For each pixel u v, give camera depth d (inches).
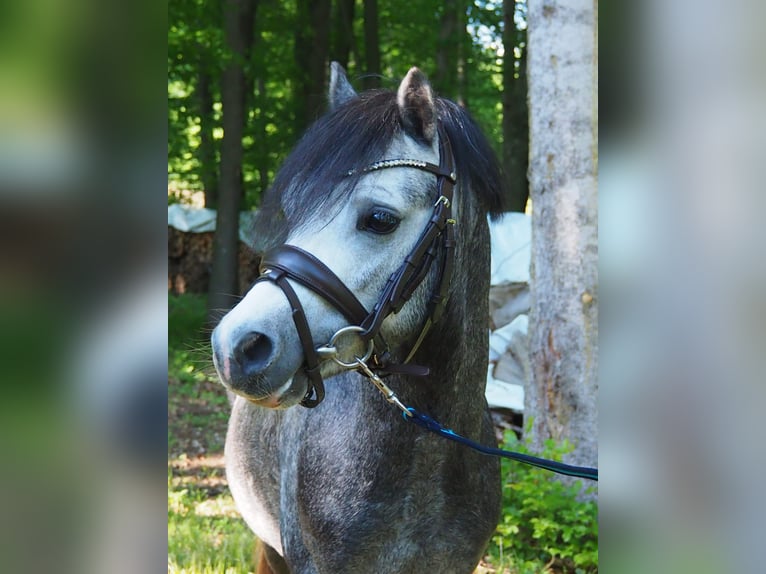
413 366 79.9
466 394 87.8
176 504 212.4
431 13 542.6
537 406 193.2
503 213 91.0
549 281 189.9
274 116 496.4
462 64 563.2
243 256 480.4
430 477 86.1
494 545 177.6
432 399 85.7
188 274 498.0
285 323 73.5
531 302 195.8
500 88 587.8
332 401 89.4
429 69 587.8
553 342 189.2
